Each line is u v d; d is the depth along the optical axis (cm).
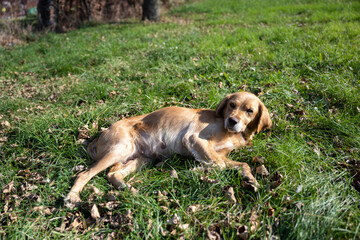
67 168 361
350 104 440
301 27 909
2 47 985
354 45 648
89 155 380
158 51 719
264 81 525
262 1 1727
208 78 549
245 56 644
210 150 346
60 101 533
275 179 320
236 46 719
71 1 1353
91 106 482
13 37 1155
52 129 422
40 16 1277
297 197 289
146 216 287
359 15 970
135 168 362
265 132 414
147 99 496
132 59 706
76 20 1380
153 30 1089
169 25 1177
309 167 334
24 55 857
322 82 502
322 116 420
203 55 675
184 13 1612
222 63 598
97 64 712
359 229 245
